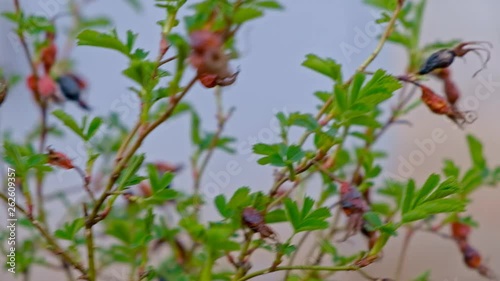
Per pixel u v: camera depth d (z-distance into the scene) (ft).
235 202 1.63
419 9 1.97
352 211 1.67
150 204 1.73
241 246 1.71
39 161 1.63
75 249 1.69
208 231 1.60
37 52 1.90
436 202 1.58
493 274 2.03
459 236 2.02
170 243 1.82
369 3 1.92
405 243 2.07
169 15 1.61
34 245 1.90
